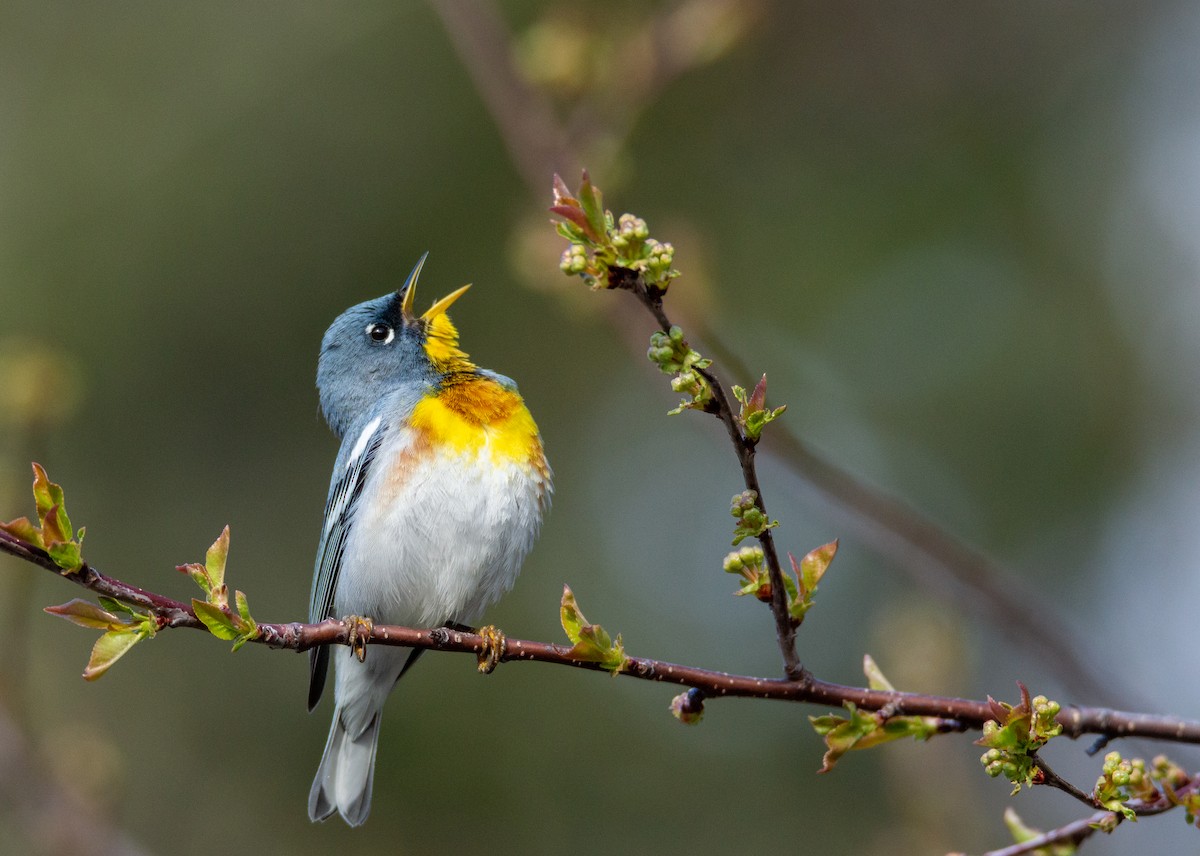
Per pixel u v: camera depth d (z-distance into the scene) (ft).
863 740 16.78
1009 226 50.72
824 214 51.24
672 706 17.17
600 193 14.01
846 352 48.98
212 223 46.62
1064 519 46.09
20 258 45.32
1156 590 43.88
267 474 46.80
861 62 53.06
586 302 25.81
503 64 27.22
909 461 46.85
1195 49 52.26
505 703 45.44
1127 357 47.67
